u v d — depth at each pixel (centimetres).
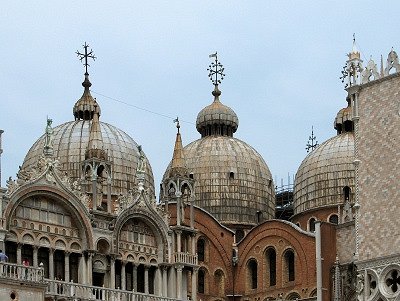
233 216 14300
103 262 10175
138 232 10681
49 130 10050
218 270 12988
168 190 11394
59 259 9844
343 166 14062
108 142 12888
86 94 13612
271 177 15000
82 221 9988
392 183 7569
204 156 14650
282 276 12531
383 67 7819
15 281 8088
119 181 12725
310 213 14188
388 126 7688
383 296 7444
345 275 11269
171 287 10744
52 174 9844
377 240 7588
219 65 15788
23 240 9494
